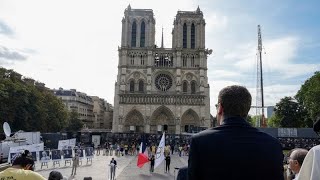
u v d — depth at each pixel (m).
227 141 5.43
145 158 46.19
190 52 163.12
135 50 162.38
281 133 98.56
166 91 160.75
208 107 157.00
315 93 99.38
